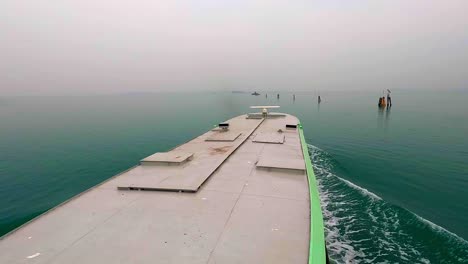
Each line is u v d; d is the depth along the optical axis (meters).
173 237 6.96
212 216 8.08
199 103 132.88
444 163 24.72
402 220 13.23
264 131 24.69
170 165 13.23
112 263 5.95
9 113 89.06
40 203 17.66
